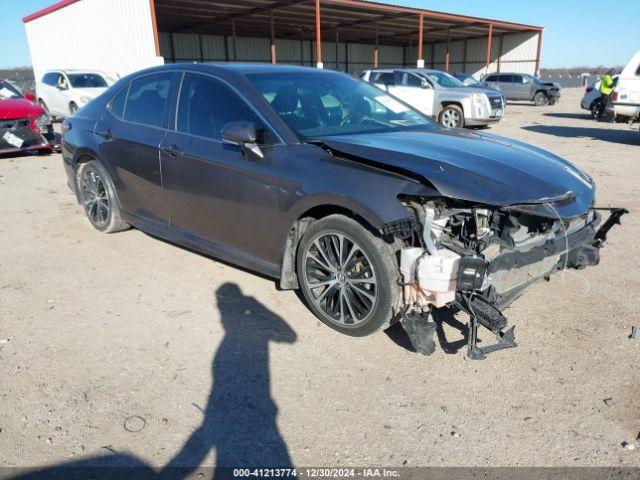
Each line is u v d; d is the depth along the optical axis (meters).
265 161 3.34
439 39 40.00
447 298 2.74
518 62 35.84
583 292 3.82
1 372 2.87
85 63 21.66
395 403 2.62
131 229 5.42
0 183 7.78
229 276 4.17
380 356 3.02
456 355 3.02
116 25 19.30
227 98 3.71
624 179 7.64
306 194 3.09
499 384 2.76
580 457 2.25
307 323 3.40
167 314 3.54
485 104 14.34
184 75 4.07
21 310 3.61
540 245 2.92
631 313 3.50
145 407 2.59
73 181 5.34
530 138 12.65
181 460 2.25
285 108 3.56
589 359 2.97
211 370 2.89
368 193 2.82
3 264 4.46
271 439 2.38
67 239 5.12
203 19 28.09
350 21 29.84
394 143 3.27
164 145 4.02
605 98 16.75
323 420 2.50
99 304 3.70
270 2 23.23
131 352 3.08
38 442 2.35
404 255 2.79
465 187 2.70
